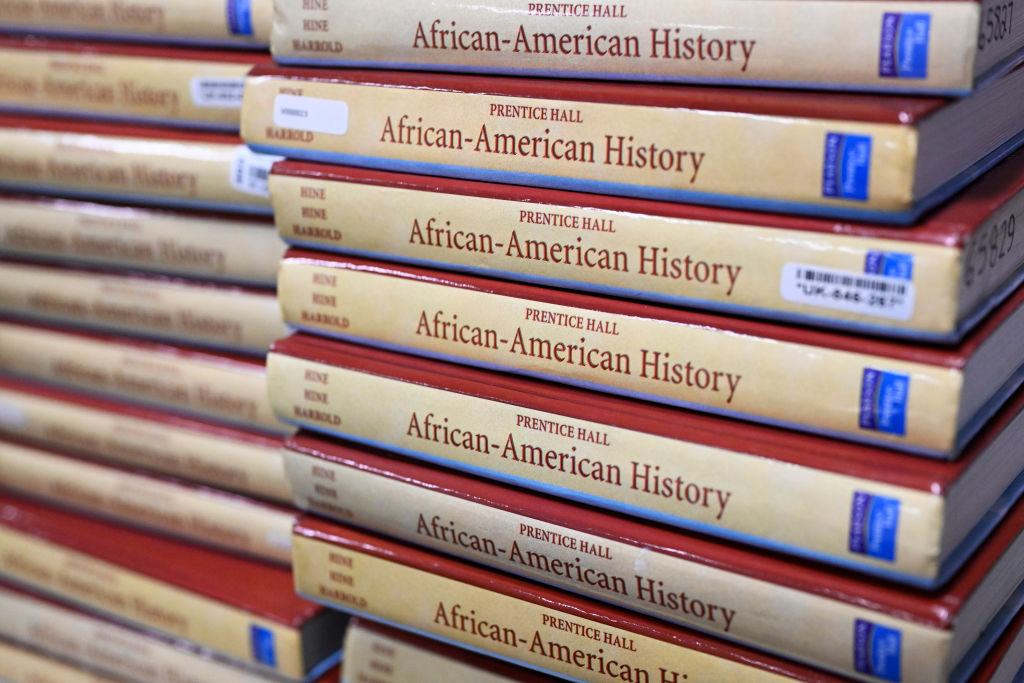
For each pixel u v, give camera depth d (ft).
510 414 1.88
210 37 2.35
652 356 1.77
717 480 1.71
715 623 1.76
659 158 1.70
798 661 1.72
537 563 1.91
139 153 2.45
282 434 2.47
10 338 2.79
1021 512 1.85
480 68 1.88
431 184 1.92
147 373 2.59
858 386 1.60
